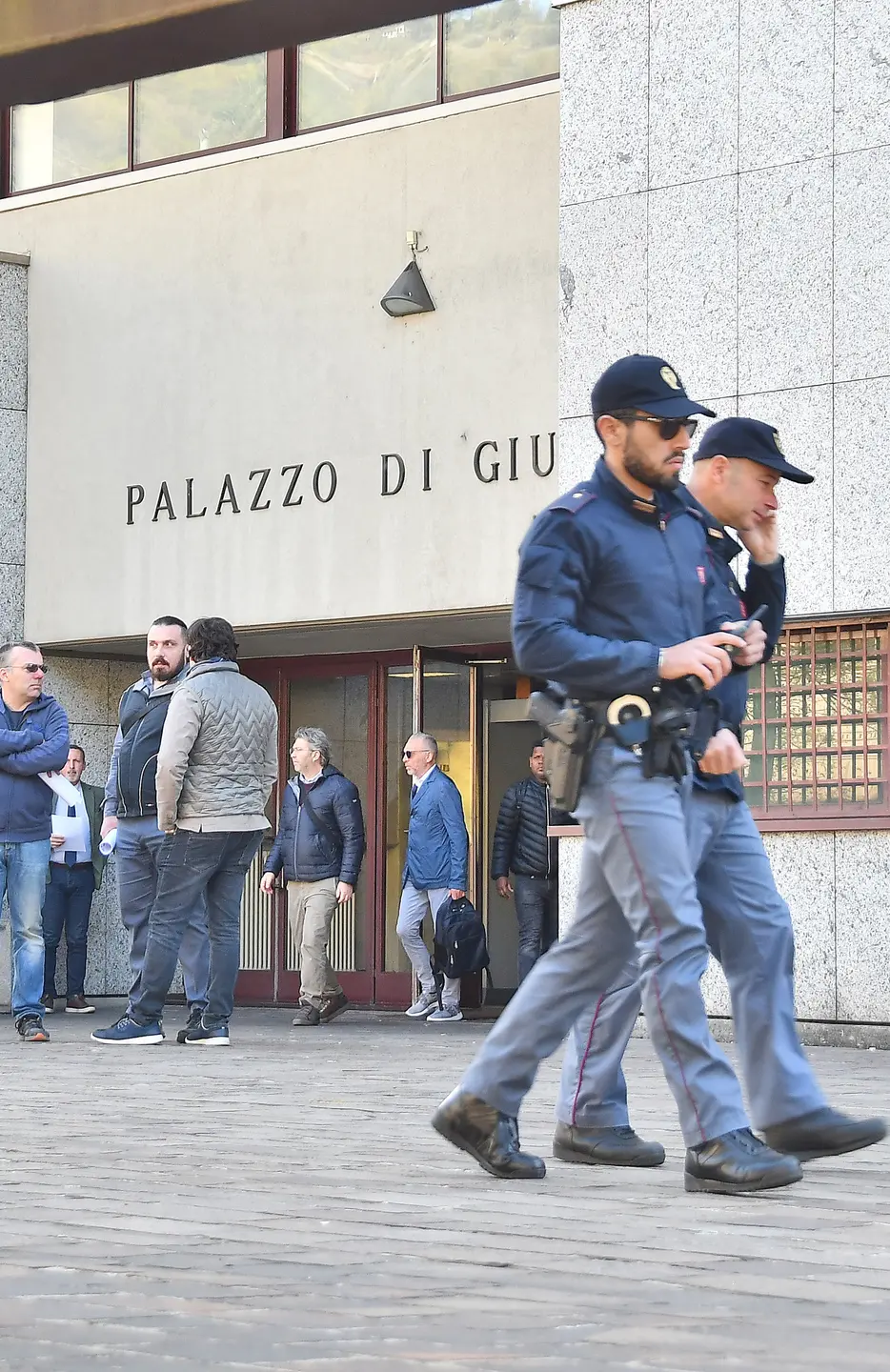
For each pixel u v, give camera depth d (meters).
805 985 10.82
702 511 5.34
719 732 5.10
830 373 10.88
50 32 2.12
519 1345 2.99
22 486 15.64
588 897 5.19
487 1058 5.26
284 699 16.31
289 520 14.20
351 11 2.08
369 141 13.89
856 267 10.83
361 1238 4.19
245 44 2.13
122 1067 9.48
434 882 14.15
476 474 13.28
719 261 11.29
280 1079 8.74
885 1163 5.55
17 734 11.38
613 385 5.08
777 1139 5.29
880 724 10.86
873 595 10.70
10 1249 4.05
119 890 11.77
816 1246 4.04
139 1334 3.12
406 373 13.66
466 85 13.62
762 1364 2.83
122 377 15.15
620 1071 5.61
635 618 5.08
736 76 11.27
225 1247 4.07
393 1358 2.90
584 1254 3.95
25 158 15.88
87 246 15.37
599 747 5.02
